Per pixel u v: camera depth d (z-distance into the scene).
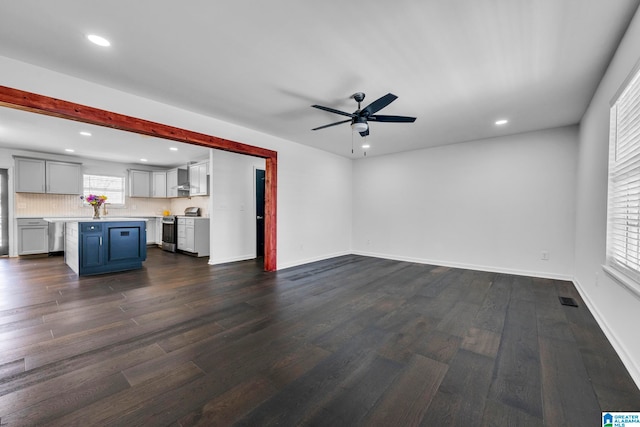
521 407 1.47
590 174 3.10
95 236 4.29
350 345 2.13
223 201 5.26
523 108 3.35
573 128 4.00
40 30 2.00
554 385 1.66
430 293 3.44
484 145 4.74
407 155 5.69
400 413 1.42
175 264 5.14
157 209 7.91
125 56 2.34
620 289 2.05
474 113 3.52
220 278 4.12
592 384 1.67
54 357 1.92
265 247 4.65
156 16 1.85
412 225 5.61
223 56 2.33
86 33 2.03
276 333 2.32
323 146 5.40
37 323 2.48
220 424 1.34
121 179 7.24
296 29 1.98
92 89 2.79
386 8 1.77
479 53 2.24
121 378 1.69
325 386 1.64
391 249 5.92
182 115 3.48
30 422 1.33
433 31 1.99
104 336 2.24
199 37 2.08
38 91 2.49
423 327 2.46
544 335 2.31
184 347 2.08
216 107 3.41
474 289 3.62
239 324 2.50
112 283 3.80
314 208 5.56
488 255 4.71
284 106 3.38
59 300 3.09
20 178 5.69
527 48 2.16
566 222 4.07
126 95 3.01
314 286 3.73
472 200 4.86
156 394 1.55
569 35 2.00
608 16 1.80
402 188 5.76
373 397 1.54
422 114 3.55
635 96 1.95
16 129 4.21
